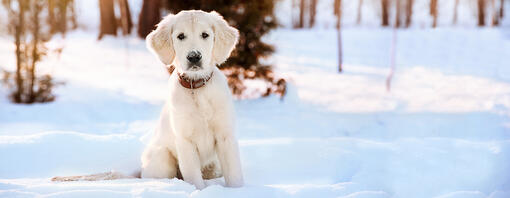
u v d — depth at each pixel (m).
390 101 9.04
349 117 7.32
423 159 3.67
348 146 4.23
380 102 8.99
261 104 8.66
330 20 38.06
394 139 5.21
